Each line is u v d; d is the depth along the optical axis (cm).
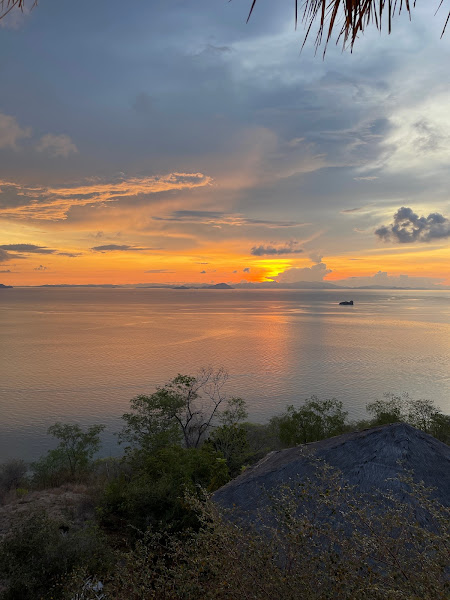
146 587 546
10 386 14862
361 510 523
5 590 1030
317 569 471
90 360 19188
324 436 4691
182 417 3966
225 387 14575
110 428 10725
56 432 5347
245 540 523
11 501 2331
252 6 165
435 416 4650
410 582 397
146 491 1677
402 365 18575
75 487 2602
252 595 449
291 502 598
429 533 438
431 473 992
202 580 511
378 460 1026
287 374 16712
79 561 1079
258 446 4412
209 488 1819
